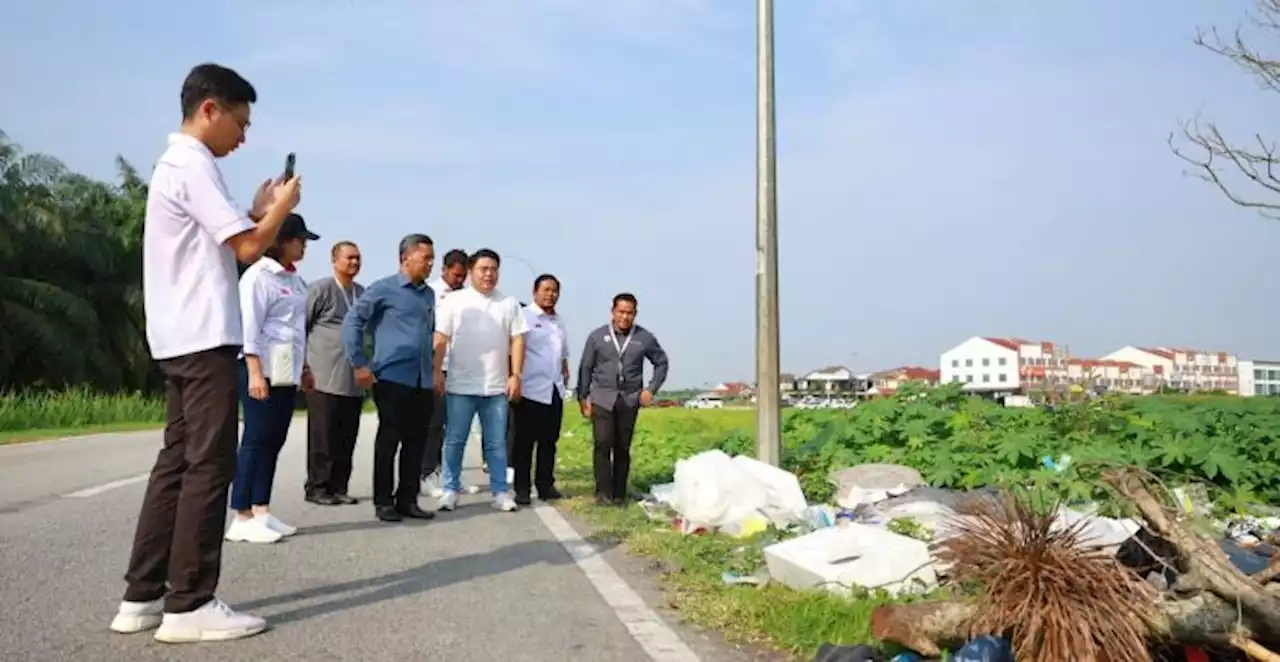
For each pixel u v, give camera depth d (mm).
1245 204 10000
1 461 12977
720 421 20578
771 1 8648
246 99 4453
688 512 6953
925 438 9641
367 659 3904
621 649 4086
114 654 3902
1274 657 3096
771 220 8633
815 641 4102
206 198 4203
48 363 42906
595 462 8766
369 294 7633
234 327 4285
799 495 7133
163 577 4297
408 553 6184
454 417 8391
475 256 8469
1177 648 3338
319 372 8492
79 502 8445
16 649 3932
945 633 3602
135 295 47219
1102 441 9273
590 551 6324
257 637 4195
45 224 44438
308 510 8188
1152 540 3639
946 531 3955
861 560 4895
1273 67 10094
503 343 8461
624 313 8781
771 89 8633
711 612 4629
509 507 8352
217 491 4180
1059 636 3258
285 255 6668
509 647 4094
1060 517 3648
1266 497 7691
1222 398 11375
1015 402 11664
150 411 32469
